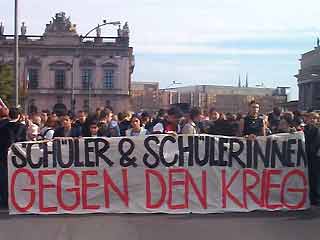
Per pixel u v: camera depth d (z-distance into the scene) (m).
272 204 11.12
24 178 10.89
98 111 15.06
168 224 9.74
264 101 147.62
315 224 9.73
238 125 13.79
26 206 10.86
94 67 113.88
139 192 10.98
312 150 11.28
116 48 113.81
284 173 11.18
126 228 9.41
